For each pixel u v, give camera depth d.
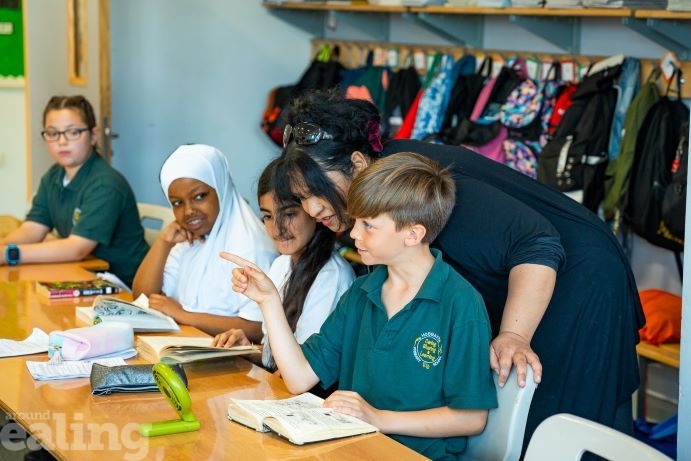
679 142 3.73
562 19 4.41
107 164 3.78
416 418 1.80
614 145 3.99
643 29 3.90
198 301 2.81
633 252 4.27
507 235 1.99
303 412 1.77
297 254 2.38
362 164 2.05
